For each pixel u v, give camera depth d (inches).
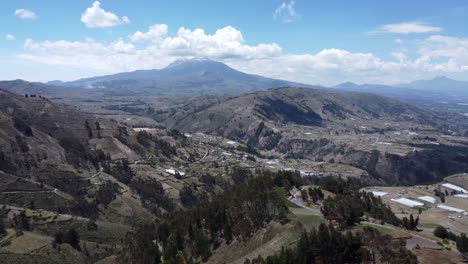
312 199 5482.3
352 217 4215.1
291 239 3944.4
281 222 4343.0
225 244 4680.1
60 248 6776.6
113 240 7731.3
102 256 6574.8
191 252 4800.7
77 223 7770.7
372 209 5388.8
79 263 6658.5
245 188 5851.4
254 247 4205.2
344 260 3184.1
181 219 5684.1
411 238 3550.7
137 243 5639.8
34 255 6402.6
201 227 5191.9
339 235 3277.6
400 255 3120.1
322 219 4318.4
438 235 4074.8
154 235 5772.6
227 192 6141.7
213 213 5123.0
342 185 6328.7
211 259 4542.3
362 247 3250.5
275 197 4712.1
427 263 3063.5
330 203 4542.3
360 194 6333.7
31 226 7288.4
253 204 4800.7
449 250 3368.6
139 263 5221.5
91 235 7623.0
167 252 4948.3
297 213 4699.8
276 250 3838.6
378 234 3400.6
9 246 6481.3
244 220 4660.4
